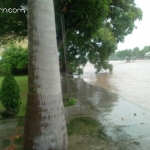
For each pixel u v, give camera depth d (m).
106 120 4.10
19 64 17.70
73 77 13.62
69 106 5.39
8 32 8.40
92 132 3.45
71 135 3.33
